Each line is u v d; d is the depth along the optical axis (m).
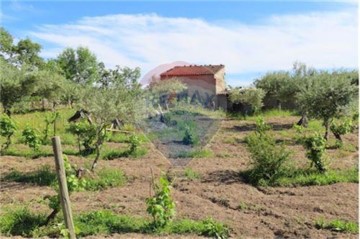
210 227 7.49
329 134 18.98
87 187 10.46
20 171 12.23
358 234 7.48
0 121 15.07
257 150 11.14
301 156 14.10
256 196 9.82
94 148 14.71
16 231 7.65
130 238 7.18
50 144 16.77
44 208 8.89
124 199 9.59
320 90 16.69
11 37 63.62
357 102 16.73
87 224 7.78
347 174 11.53
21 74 27.75
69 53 66.12
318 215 8.48
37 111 35.12
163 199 7.55
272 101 33.69
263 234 7.54
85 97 12.07
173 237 7.27
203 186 10.63
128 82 11.22
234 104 31.84
